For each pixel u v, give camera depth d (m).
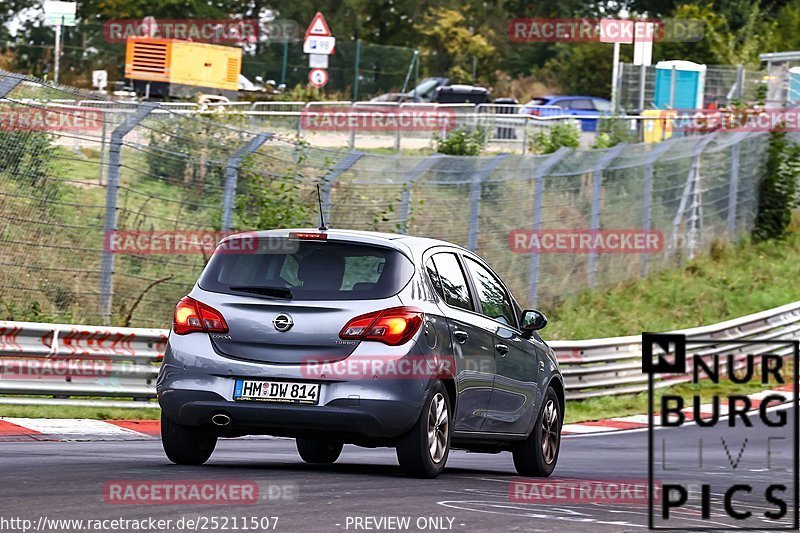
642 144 101.81
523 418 38.28
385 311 31.86
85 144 61.47
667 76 147.75
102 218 63.03
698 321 99.25
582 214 93.75
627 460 48.97
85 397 53.12
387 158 73.38
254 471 32.88
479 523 24.91
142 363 53.06
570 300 93.31
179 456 33.69
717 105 142.62
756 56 197.12
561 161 91.31
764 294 106.44
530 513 27.06
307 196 69.94
